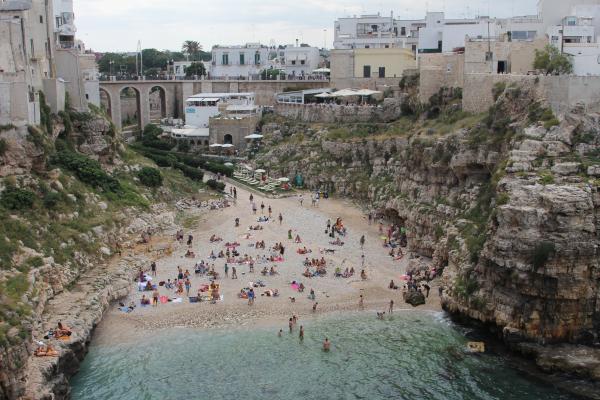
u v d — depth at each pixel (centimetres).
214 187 12325
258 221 10531
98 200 9288
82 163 9606
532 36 11725
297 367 6034
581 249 5978
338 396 5578
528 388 5634
